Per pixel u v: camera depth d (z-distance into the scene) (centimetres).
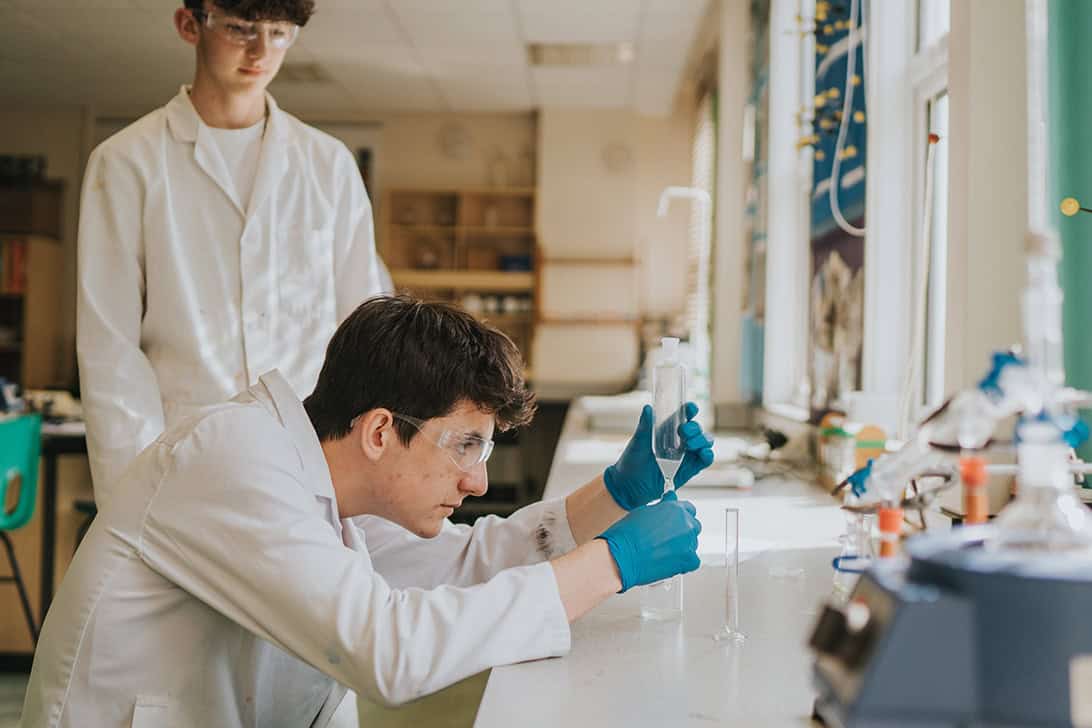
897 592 57
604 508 136
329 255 204
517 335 801
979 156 159
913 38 269
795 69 412
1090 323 145
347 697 148
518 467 729
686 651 105
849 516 126
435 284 777
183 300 188
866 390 270
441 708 161
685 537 111
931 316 250
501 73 678
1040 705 54
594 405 434
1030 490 61
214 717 114
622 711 86
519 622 100
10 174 763
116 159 187
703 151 668
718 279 491
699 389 475
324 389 113
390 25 577
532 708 87
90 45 621
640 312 780
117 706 110
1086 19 145
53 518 356
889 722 55
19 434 313
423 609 99
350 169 210
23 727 116
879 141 270
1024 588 54
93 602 109
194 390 189
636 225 778
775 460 289
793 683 94
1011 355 68
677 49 613
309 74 684
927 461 86
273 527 102
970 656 55
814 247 339
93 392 176
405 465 111
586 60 642
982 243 159
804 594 130
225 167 194
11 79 699
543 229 781
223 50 184
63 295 788
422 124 805
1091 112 144
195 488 106
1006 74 158
